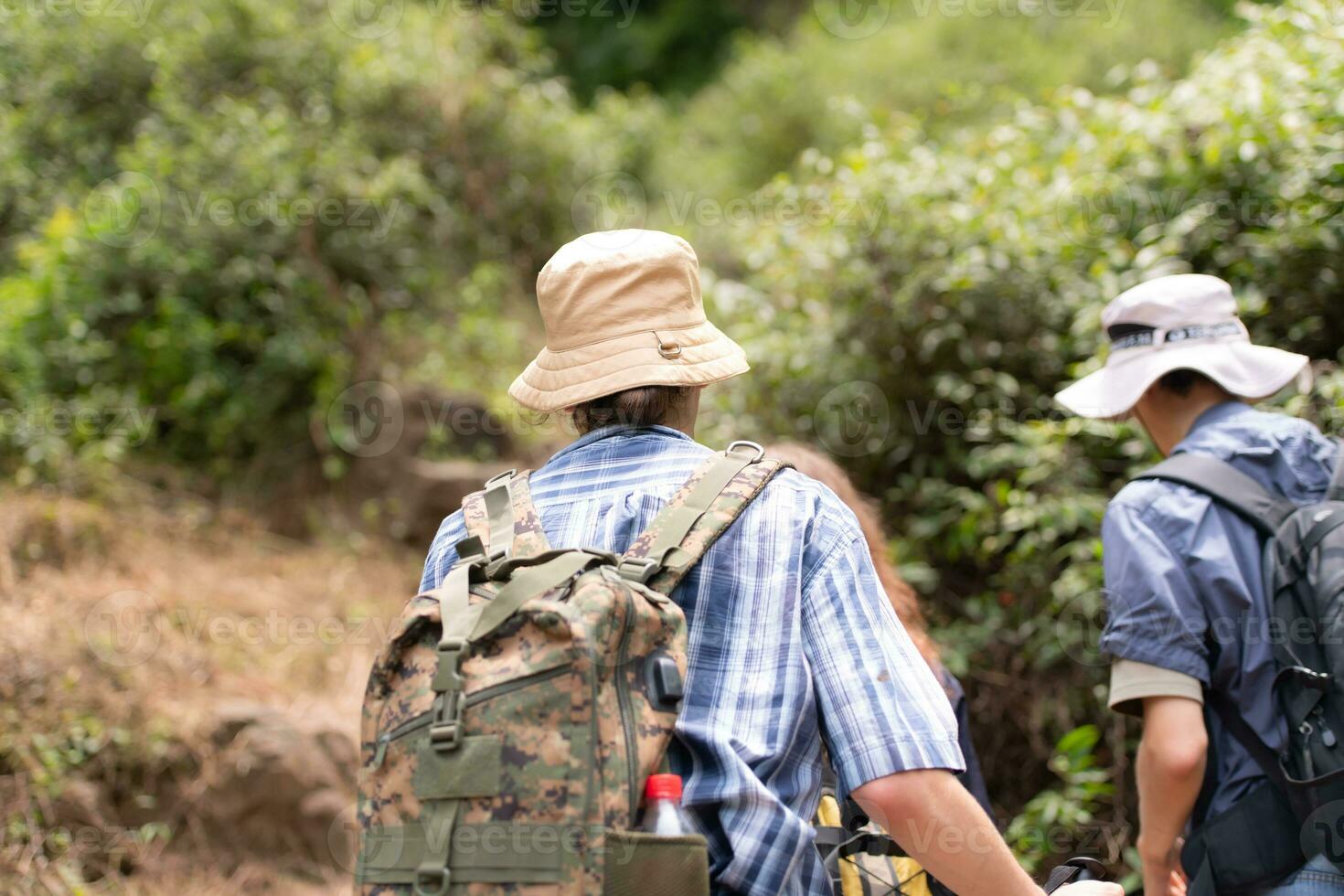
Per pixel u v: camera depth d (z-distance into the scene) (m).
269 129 6.24
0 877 3.25
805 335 4.16
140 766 3.69
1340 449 1.96
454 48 7.64
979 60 8.55
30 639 3.92
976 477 3.70
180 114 6.20
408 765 1.24
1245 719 1.87
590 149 7.96
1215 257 3.54
